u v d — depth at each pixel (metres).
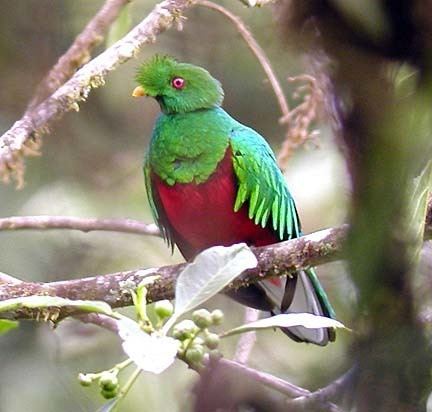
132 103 14.74
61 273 12.04
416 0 2.76
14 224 8.95
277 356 10.07
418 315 3.10
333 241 6.52
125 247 12.55
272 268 6.71
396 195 2.99
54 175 13.84
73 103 7.63
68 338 10.77
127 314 9.69
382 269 3.05
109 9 8.24
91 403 10.35
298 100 13.68
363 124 2.93
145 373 9.88
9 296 6.62
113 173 14.30
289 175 11.90
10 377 10.32
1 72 14.36
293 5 2.93
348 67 2.88
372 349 3.12
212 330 11.45
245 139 8.56
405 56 2.82
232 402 4.34
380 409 3.08
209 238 8.74
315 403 4.14
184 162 8.55
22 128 7.57
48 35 14.49
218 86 8.87
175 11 7.86
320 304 8.09
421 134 2.91
